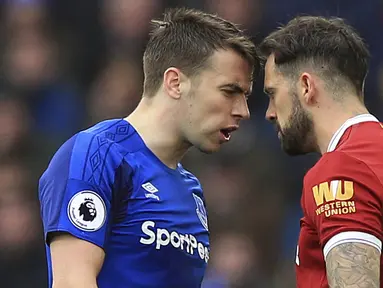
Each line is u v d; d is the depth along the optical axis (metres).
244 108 13.84
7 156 29.02
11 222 27.95
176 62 13.71
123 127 13.74
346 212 11.79
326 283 12.42
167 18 14.11
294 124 13.17
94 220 12.72
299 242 12.84
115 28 31.47
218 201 28.02
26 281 27.55
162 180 13.62
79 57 31.78
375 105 29.70
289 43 13.18
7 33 32.03
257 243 27.83
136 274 13.22
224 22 13.96
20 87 31.19
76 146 13.17
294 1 30.50
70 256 12.59
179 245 13.52
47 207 12.99
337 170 12.07
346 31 13.20
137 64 30.41
